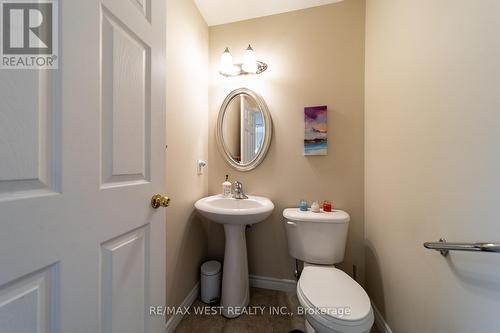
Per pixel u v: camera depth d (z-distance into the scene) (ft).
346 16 5.03
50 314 1.58
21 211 1.39
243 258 4.89
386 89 3.92
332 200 5.15
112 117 2.11
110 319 2.10
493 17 1.87
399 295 3.50
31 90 1.48
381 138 4.12
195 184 5.23
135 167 2.44
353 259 5.03
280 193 5.46
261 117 5.50
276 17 5.43
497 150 1.86
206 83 5.75
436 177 2.63
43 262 1.51
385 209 3.96
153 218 2.76
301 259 4.65
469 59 2.13
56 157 1.61
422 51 2.89
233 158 5.73
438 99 2.59
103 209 2.01
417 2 2.99
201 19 5.41
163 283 2.97
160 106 2.86
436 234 2.62
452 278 2.38
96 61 1.93
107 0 2.03
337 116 5.10
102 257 2.02
